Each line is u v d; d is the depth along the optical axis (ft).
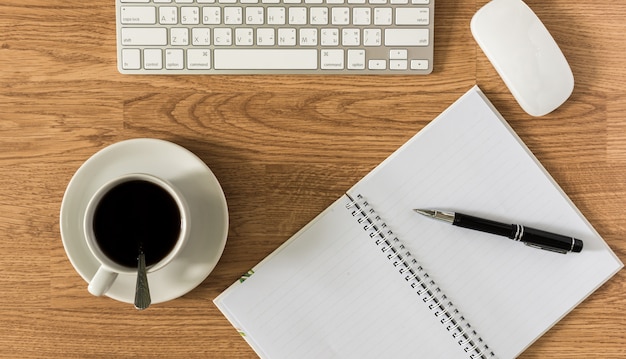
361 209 2.28
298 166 2.30
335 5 2.21
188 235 2.04
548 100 2.19
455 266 2.31
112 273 2.00
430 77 2.30
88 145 2.28
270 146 2.29
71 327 2.29
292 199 2.30
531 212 2.31
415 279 2.30
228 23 2.21
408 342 2.31
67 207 2.12
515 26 2.18
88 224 1.97
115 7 2.25
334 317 2.29
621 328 2.34
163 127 2.28
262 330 2.27
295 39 2.22
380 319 2.30
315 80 2.29
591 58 2.33
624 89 2.33
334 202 2.29
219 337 2.30
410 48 2.24
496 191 2.30
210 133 2.29
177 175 2.15
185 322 2.29
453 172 2.29
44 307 2.28
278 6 2.21
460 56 2.31
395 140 2.31
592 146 2.33
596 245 2.31
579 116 2.33
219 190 2.14
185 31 2.21
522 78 2.18
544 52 2.18
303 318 2.28
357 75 2.29
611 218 2.34
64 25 2.26
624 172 2.34
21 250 2.27
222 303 2.26
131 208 2.06
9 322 2.28
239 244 2.29
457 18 2.30
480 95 2.27
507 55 2.18
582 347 2.35
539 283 2.32
